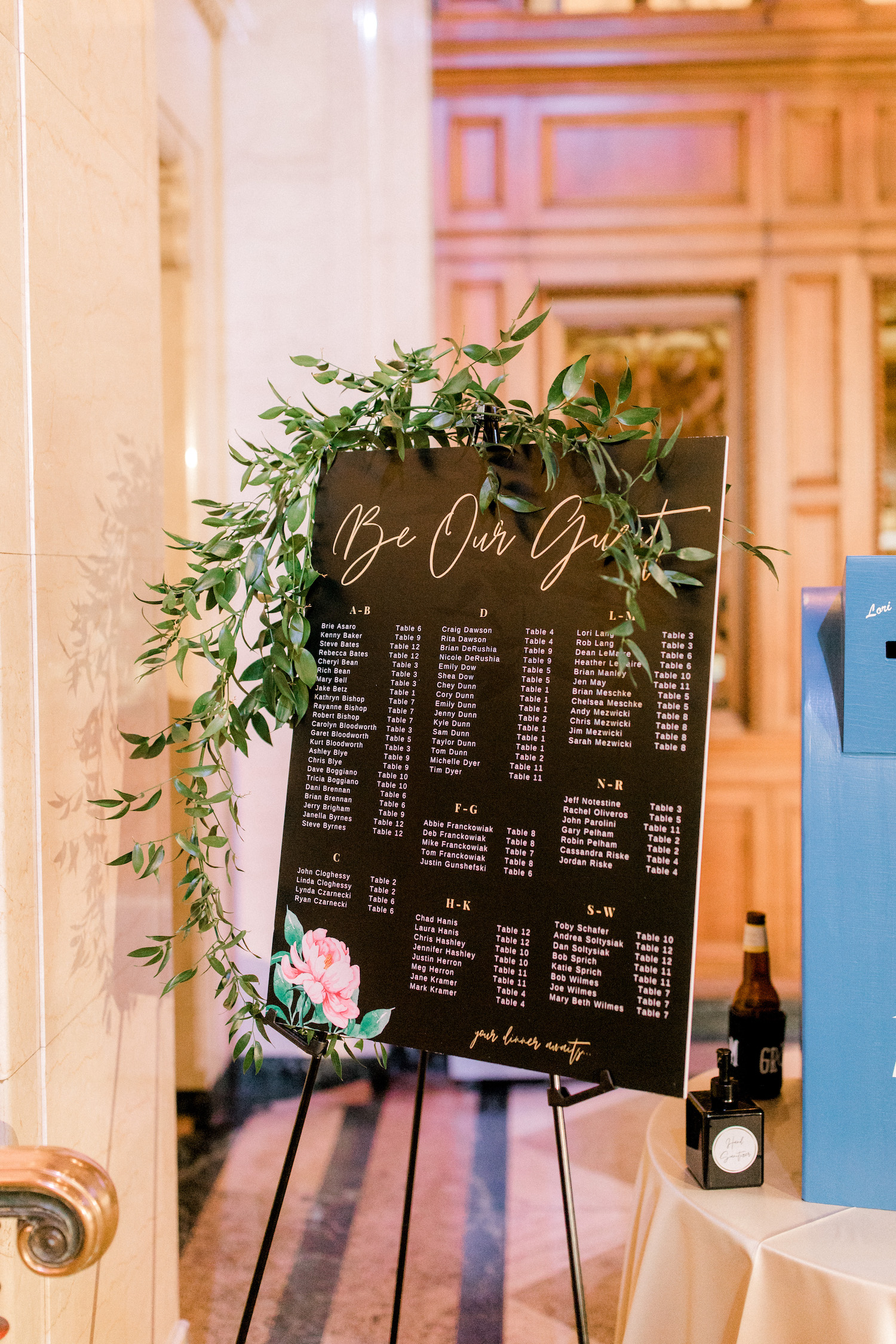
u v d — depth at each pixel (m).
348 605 1.48
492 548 1.41
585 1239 2.40
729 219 3.61
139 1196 1.75
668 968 1.24
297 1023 1.42
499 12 3.50
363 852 1.42
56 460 1.42
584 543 1.35
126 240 1.67
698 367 3.72
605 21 3.50
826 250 3.61
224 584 1.46
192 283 3.16
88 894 1.52
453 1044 1.33
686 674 1.28
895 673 1.26
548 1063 1.28
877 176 3.57
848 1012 1.27
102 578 1.58
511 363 3.69
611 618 1.33
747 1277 1.18
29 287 1.33
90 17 1.52
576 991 1.28
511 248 3.65
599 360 3.73
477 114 3.59
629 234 3.62
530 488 1.39
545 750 1.34
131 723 1.69
